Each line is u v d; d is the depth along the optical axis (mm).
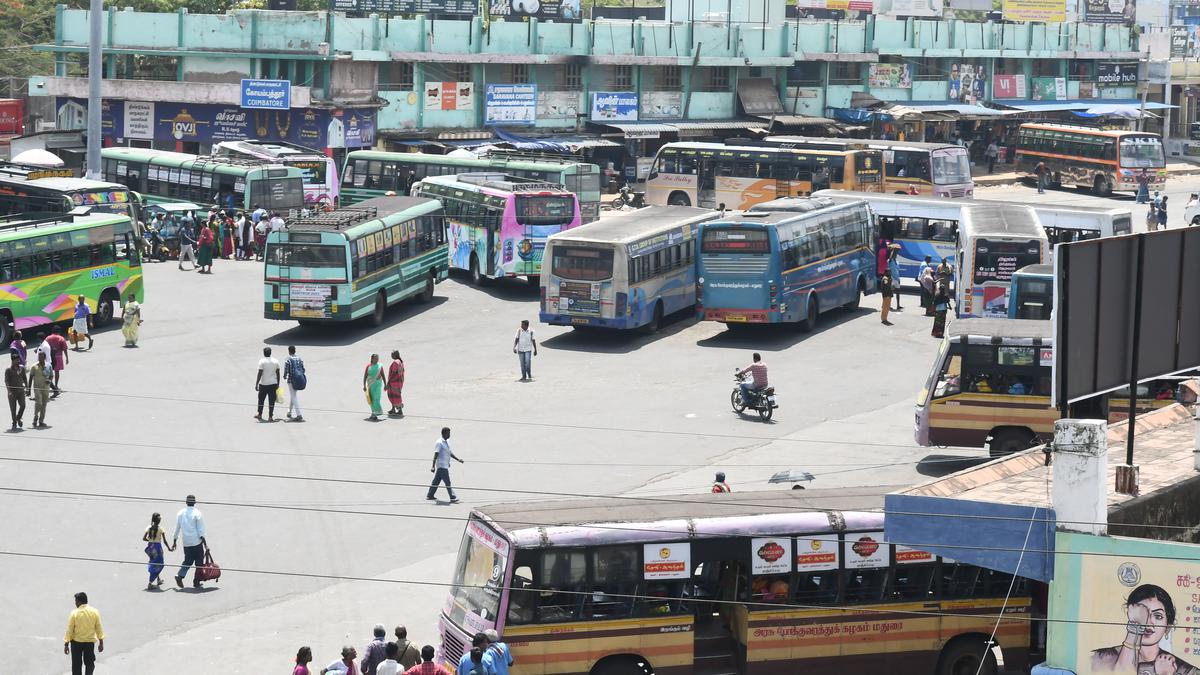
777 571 28969
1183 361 26297
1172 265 25688
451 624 28922
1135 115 137875
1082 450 23219
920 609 29531
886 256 72062
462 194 73750
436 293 72125
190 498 34531
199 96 95562
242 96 94062
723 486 35688
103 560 36156
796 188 89750
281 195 84750
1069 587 23516
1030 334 42344
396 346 60688
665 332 63938
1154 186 111250
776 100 117375
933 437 42844
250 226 81062
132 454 44969
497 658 26344
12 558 36156
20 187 77562
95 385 53625
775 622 28922
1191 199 101688
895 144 93312
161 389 53219
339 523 38844
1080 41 139375
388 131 99125
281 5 109812
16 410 47938
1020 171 119438
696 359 58688
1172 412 32938
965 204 71688
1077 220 68188
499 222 70750
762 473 42812
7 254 58406
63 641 31078
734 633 29234
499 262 71000
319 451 45531
